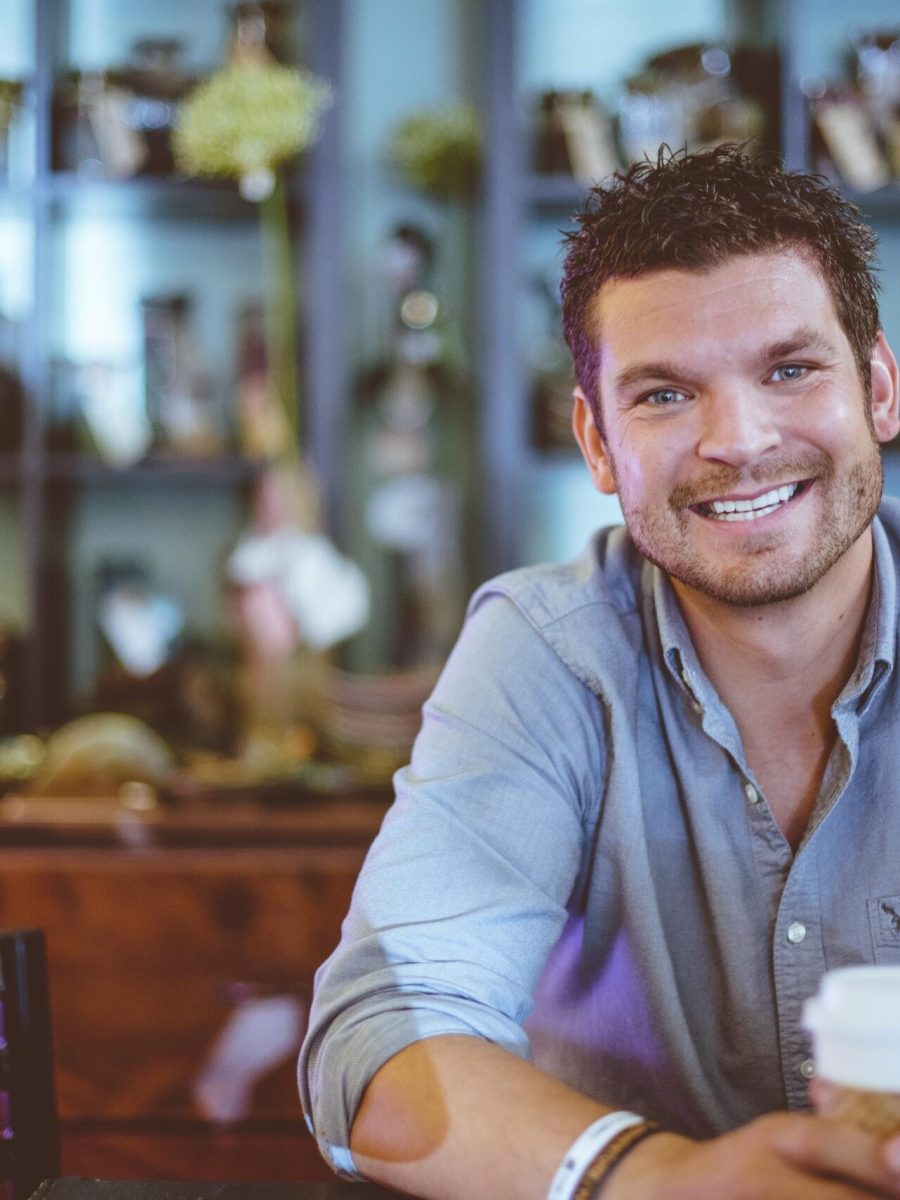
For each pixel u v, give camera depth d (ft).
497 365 8.96
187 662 9.19
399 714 8.46
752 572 2.99
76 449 9.27
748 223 2.93
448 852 3.20
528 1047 3.02
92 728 7.66
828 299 2.99
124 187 9.09
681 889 3.44
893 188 8.89
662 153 3.37
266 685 8.97
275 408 9.25
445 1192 2.52
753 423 2.92
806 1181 2.07
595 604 3.56
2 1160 2.92
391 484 9.50
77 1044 6.38
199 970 6.43
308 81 9.27
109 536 9.77
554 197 9.11
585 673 3.48
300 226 9.63
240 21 9.28
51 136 9.24
